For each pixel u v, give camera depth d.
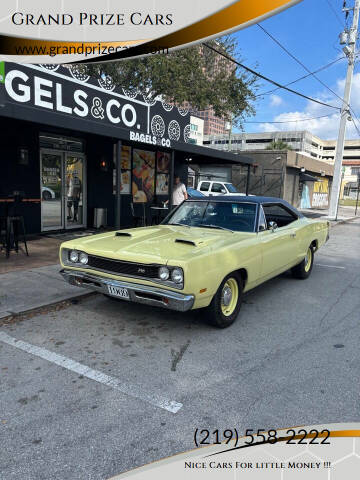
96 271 4.35
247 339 4.29
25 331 4.33
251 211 5.40
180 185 11.76
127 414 2.85
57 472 2.28
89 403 2.97
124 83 16.58
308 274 7.33
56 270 6.69
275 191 23.19
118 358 3.73
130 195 13.05
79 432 2.64
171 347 4.02
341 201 51.41
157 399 3.05
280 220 6.36
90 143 11.37
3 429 2.65
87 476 2.25
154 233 5.00
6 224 7.79
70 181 10.96
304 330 4.63
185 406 2.96
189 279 3.78
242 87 19.11
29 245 8.79
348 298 6.06
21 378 3.32
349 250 11.02
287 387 3.27
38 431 2.64
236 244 4.53
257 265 4.93
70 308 5.11
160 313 5.01
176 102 18.42
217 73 19.22
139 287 3.99
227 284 4.57
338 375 3.51
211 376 3.44
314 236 7.15
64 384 3.24
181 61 17.16
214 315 4.35
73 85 9.14
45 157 10.13
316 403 3.04
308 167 26.61
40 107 8.35
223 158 12.18
